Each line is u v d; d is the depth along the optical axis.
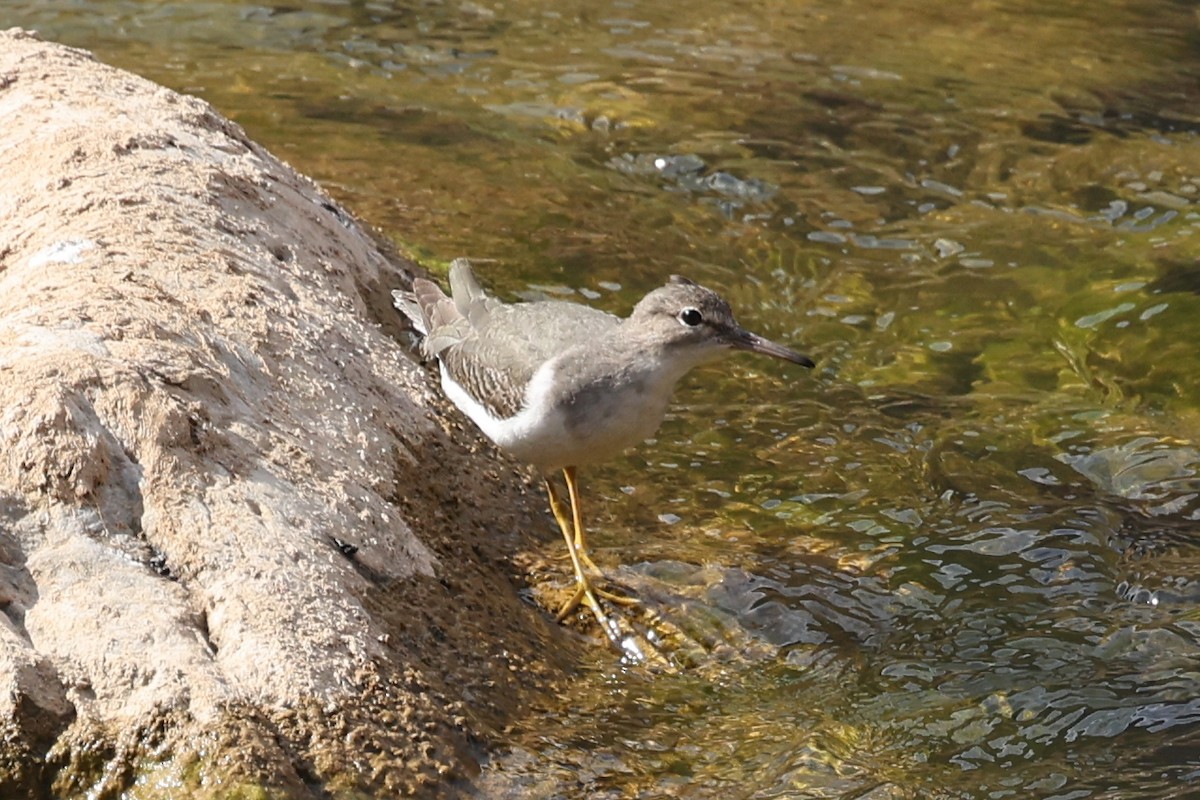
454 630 8.72
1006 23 22.25
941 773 8.36
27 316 9.02
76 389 8.30
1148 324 14.52
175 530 7.98
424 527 9.57
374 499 9.22
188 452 8.38
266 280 10.56
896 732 8.79
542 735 8.22
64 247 9.88
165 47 20.28
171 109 12.37
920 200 17.12
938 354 14.23
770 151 18.08
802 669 9.48
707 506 11.55
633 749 8.31
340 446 9.52
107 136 11.27
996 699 9.14
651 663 9.45
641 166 17.61
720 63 20.58
